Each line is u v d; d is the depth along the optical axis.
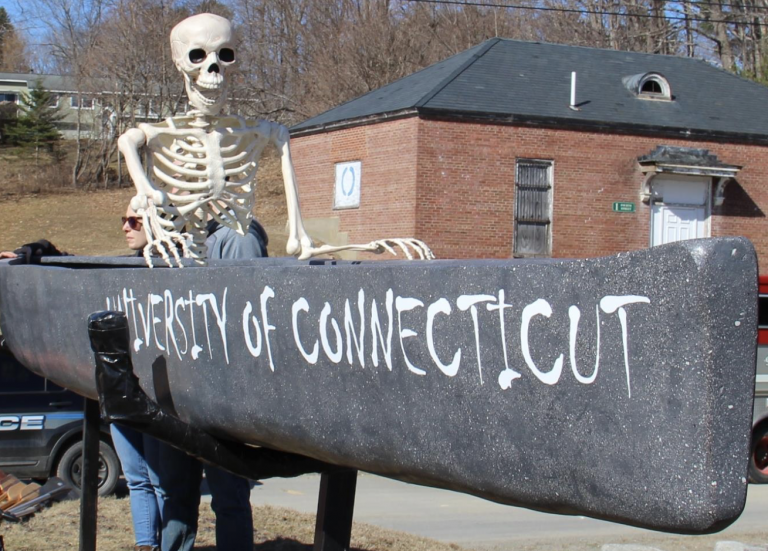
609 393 1.91
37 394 9.16
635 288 1.86
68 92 46.53
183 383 3.34
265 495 9.31
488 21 42.38
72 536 6.29
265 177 38.62
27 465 9.04
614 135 24.59
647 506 1.85
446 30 41.50
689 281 1.76
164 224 4.19
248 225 4.70
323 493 3.92
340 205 25.73
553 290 2.03
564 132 24.17
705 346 1.75
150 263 4.18
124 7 41.19
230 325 3.06
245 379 3.02
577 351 1.98
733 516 1.76
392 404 2.46
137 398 3.24
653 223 25.05
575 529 8.23
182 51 4.42
